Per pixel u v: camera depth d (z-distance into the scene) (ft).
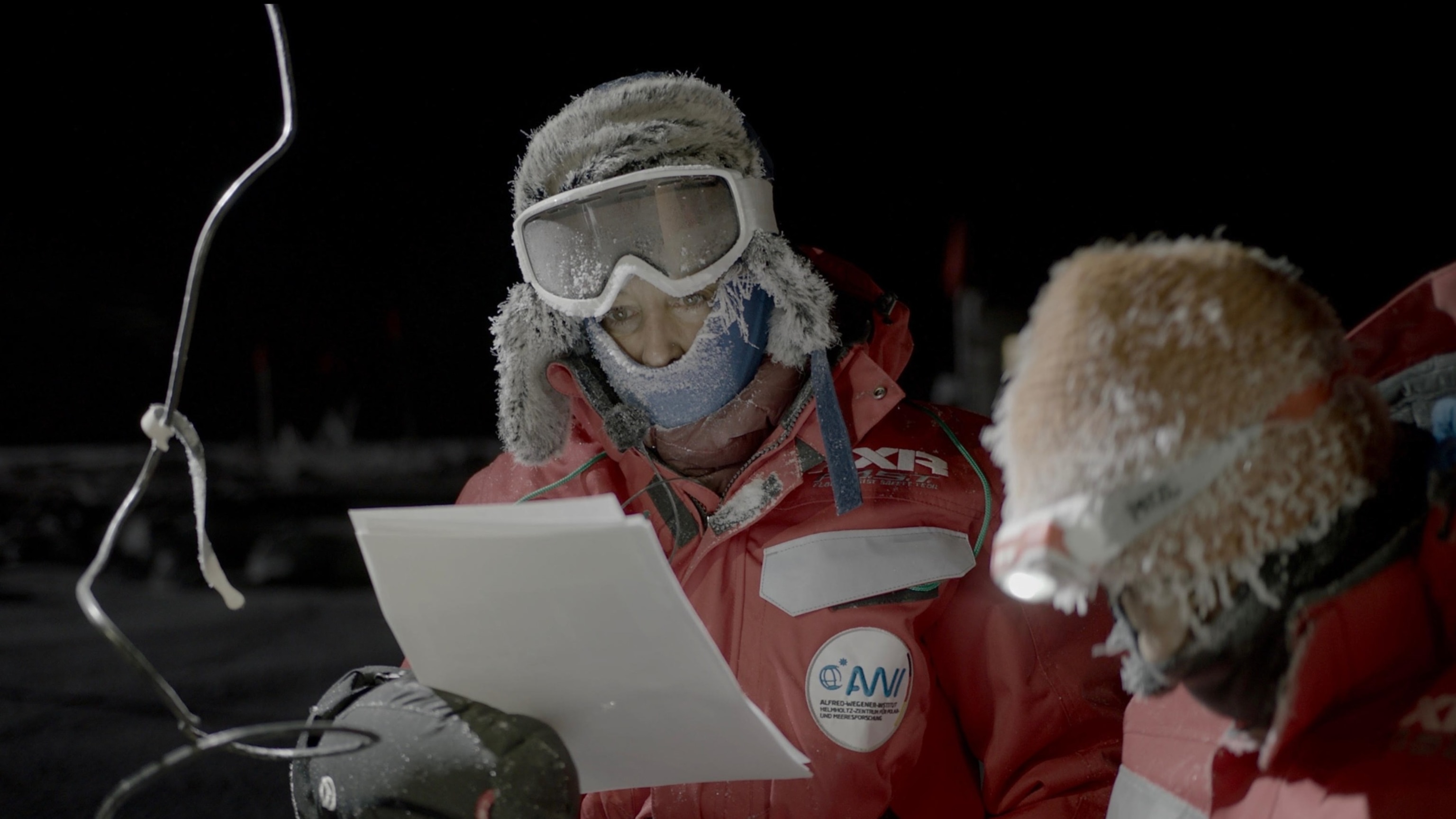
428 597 2.95
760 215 4.19
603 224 4.06
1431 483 2.14
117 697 16.40
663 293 4.13
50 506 33.24
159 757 13.39
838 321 4.50
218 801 11.93
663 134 4.10
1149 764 2.89
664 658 2.83
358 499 36.78
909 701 3.84
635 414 4.30
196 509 2.80
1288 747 2.21
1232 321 1.90
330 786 2.95
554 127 4.31
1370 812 1.96
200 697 16.44
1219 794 2.38
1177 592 2.00
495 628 2.93
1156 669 2.17
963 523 4.06
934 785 3.93
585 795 4.25
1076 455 1.89
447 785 2.79
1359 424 2.03
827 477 4.17
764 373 4.23
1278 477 1.93
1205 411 1.87
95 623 2.29
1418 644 2.11
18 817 11.57
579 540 2.66
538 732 2.91
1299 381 1.92
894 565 3.93
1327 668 2.06
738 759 3.02
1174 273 1.96
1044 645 3.94
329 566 26.86
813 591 3.91
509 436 4.56
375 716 2.98
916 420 4.44
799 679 3.88
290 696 16.42
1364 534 2.05
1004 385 2.13
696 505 4.26
